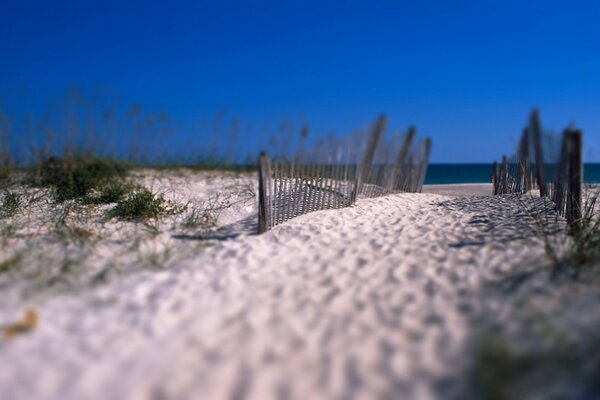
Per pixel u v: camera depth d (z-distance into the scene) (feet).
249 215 22.98
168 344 9.67
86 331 10.16
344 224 20.30
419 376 8.52
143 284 12.81
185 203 25.41
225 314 11.09
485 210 23.16
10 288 12.38
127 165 36.06
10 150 31.63
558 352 8.64
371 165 28.48
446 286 12.48
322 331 10.27
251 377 8.61
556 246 14.88
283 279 13.43
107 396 8.05
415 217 22.22
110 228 19.35
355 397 8.05
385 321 10.64
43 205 24.00
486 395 7.82
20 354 9.22
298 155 21.11
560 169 19.71
